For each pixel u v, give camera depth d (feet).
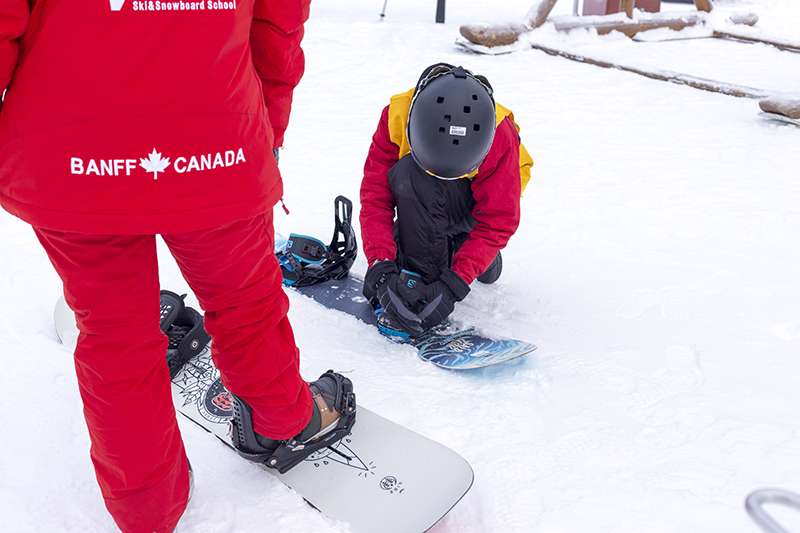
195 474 4.45
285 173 11.71
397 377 5.86
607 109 17.01
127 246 3.24
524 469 4.68
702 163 12.68
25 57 2.78
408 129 6.04
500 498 4.38
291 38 3.60
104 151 2.82
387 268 6.34
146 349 3.45
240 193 3.20
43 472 4.35
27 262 7.68
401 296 6.26
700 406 5.43
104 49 2.74
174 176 2.96
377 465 4.57
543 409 5.43
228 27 3.01
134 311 3.35
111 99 2.79
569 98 18.03
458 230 6.86
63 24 2.70
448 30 28.40
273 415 4.08
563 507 4.28
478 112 5.74
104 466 3.50
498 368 6.09
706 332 6.73
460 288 6.31
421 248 6.53
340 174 11.75
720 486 4.46
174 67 2.86
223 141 3.07
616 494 4.40
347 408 4.72
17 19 2.63
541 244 9.10
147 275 3.40
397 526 4.05
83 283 3.20
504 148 6.23
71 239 3.09
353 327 6.75
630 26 27.17
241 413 4.12
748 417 5.28
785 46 26.13
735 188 11.27
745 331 6.74
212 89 2.98
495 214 6.42
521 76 20.72
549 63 22.84
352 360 6.11
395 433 4.91
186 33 2.86
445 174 5.95
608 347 6.44
